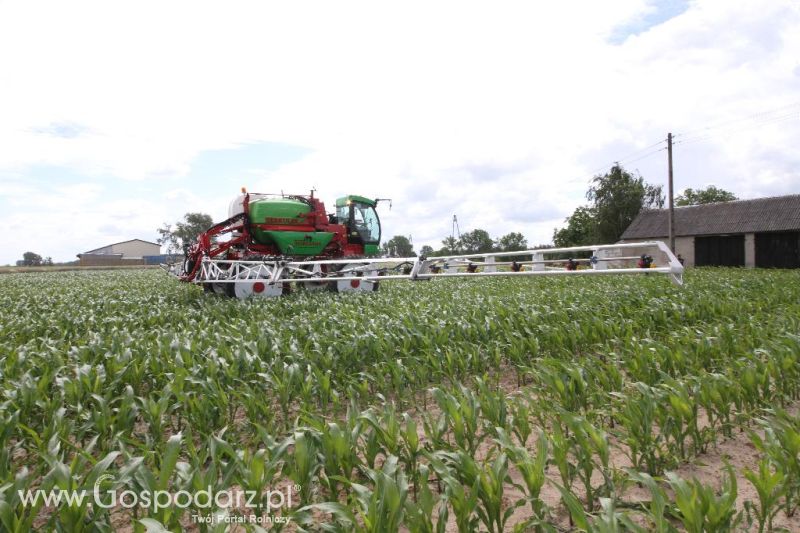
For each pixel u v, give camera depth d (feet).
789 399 17.08
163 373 16.93
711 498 8.26
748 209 120.26
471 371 20.88
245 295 42.27
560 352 21.76
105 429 12.82
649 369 16.63
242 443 14.39
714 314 28.17
